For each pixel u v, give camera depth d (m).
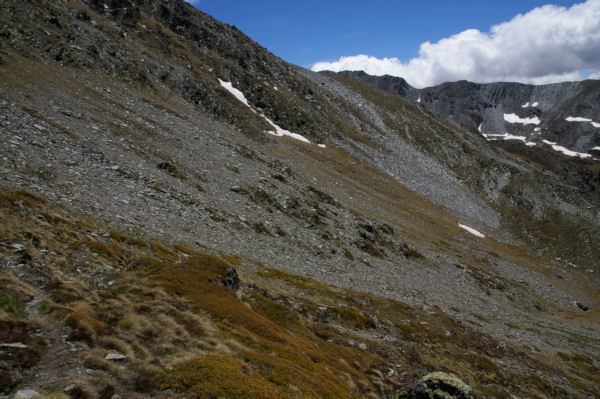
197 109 103.88
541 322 70.75
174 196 45.38
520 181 195.25
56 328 12.80
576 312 91.44
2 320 11.91
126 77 91.19
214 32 174.38
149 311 17.08
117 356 12.45
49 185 30.27
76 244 21.75
